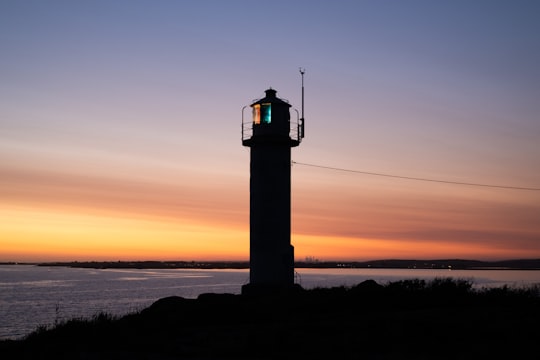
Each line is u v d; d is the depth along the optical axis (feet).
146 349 67.82
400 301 104.53
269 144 139.85
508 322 76.59
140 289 610.24
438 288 113.39
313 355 61.11
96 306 356.59
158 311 99.66
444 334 69.87
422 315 84.74
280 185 139.44
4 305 374.02
